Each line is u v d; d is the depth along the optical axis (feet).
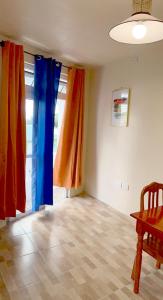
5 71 8.16
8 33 8.37
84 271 6.79
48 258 7.31
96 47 9.37
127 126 10.61
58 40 8.82
